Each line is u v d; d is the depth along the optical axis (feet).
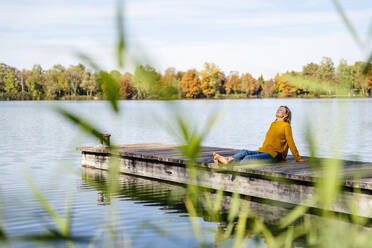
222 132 66.44
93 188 23.49
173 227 13.96
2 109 178.81
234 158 21.68
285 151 22.13
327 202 1.73
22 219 14.29
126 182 27.32
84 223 15.44
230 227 3.63
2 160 36.78
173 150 32.12
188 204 3.32
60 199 18.80
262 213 17.85
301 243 8.57
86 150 34.32
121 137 61.72
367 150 39.09
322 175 1.65
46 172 26.91
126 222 15.20
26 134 65.92
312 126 1.53
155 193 23.21
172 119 1.46
